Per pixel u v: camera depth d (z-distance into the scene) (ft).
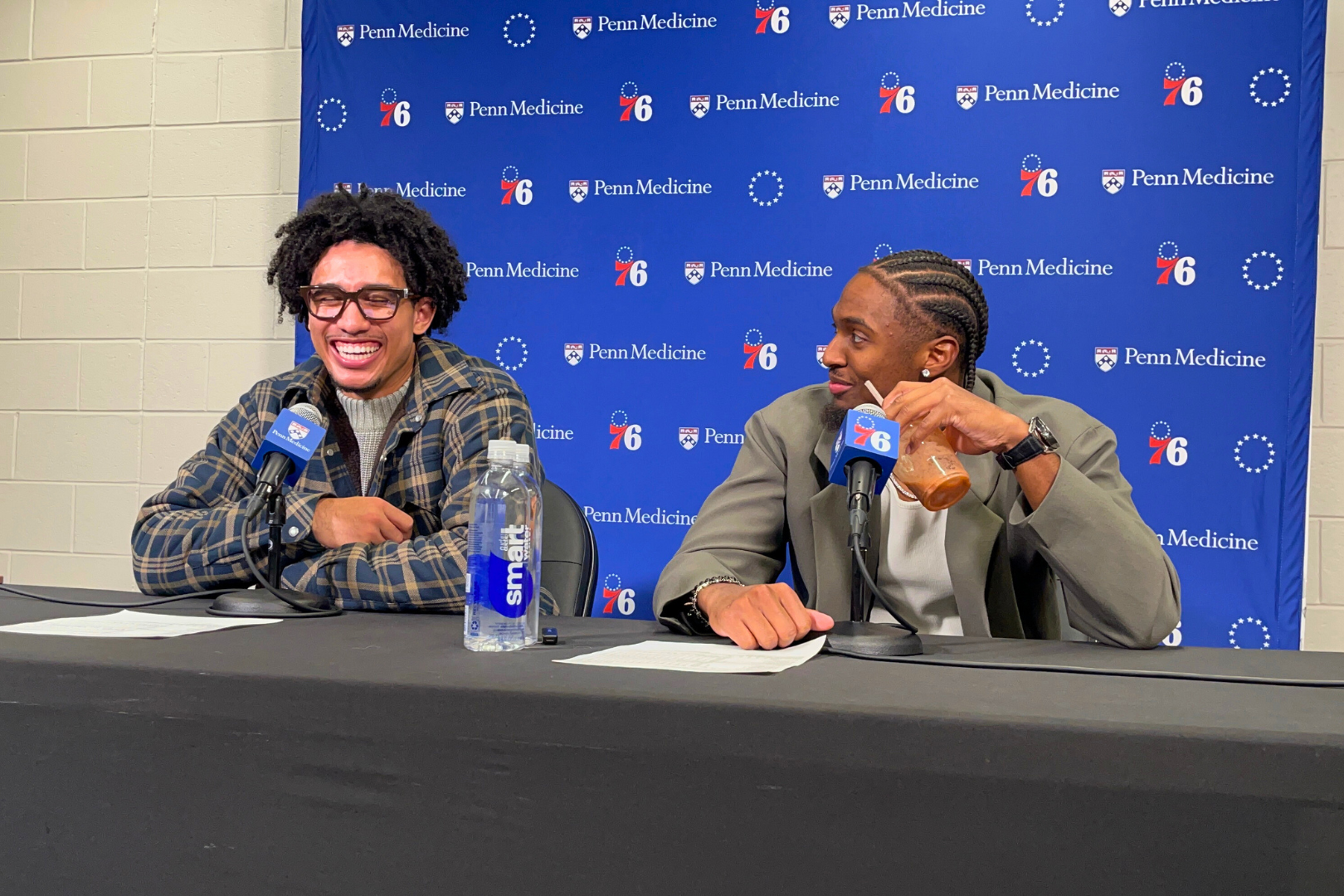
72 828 2.67
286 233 5.13
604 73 7.67
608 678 2.55
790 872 2.26
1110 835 2.13
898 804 2.22
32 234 8.79
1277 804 2.07
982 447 3.78
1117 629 3.58
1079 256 6.99
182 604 4.07
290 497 4.48
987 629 4.31
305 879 2.52
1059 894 2.15
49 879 2.69
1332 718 2.23
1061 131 7.02
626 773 2.34
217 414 8.52
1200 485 6.79
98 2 8.72
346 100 8.00
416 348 5.28
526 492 3.29
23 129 8.80
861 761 2.23
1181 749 2.10
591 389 7.68
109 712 2.65
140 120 8.65
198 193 8.55
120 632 3.23
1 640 3.02
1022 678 2.71
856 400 4.61
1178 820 2.11
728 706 2.28
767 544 4.68
